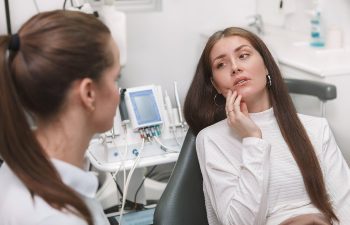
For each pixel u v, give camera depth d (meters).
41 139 0.83
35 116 0.82
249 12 3.44
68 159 0.86
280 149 1.57
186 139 1.70
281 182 1.53
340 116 2.46
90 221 0.80
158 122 1.87
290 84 2.23
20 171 0.79
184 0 3.25
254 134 1.49
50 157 0.82
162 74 3.33
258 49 1.60
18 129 0.79
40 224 0.75
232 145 1.57
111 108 0.88
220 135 1.59
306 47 2.89
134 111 1.85
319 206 1.53
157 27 3.24
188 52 3.35
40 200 0.78
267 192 1.46
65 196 0.78
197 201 1.62
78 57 0.80
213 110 1.69
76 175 0.85
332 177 1.59
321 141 1.63
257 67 1.55
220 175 1.53
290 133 1.58
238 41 1.57
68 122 0.83
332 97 2.14
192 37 3.33
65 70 0.80
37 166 0.79
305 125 1.65
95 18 0.88
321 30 2.94
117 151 1.81
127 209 2.12
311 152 1.56
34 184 0.78
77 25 0.82
